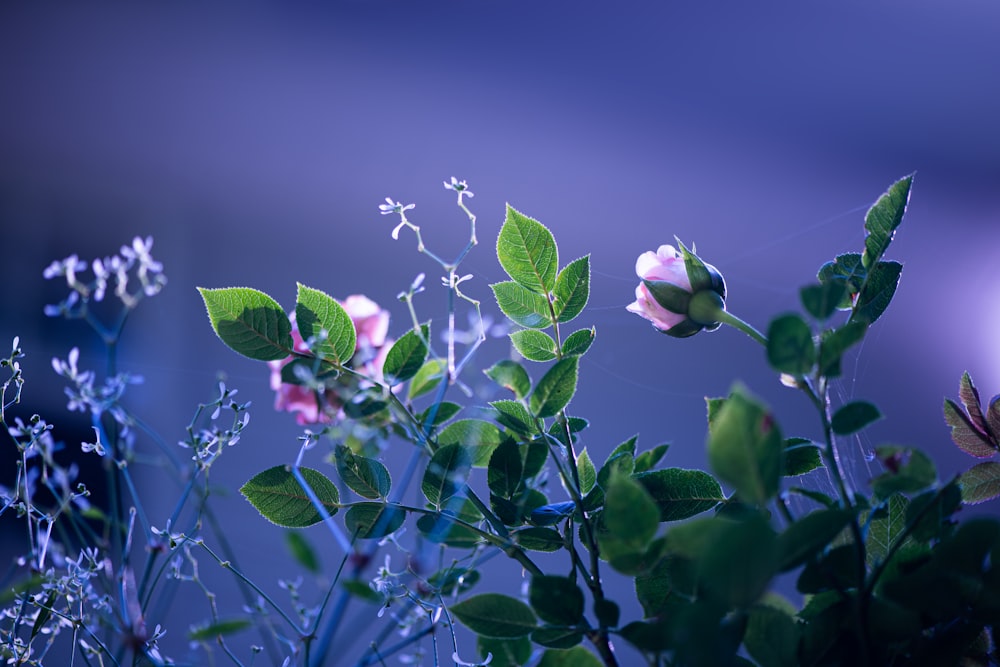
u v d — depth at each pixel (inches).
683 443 111.2
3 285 126.3
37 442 36.8
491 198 179.9
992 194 174.4
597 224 172.7
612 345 118.7
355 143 193.6
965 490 37.6
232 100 201.2
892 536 36.2
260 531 85.4
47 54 201.2
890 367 123.1
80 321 75.4
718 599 33.1
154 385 112.7
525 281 38.0
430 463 36.9
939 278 143.6
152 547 36.4
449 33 217.2
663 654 35.0
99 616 36.2
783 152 189.9
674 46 211.2
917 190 174.7
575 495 36.6
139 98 198.5
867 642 34.3
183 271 156.0
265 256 159.9
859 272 37.5
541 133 199.0
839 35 205.6
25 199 165.3
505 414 37.3
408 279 149.0
